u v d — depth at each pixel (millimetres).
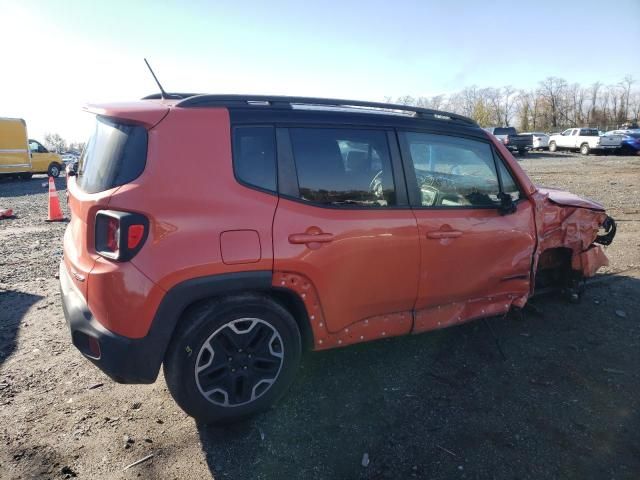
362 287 2982
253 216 2611
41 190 17422
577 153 34594
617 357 3596
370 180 3055
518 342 3830
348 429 2734
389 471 2410
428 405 2965
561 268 4621
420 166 3293
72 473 2389
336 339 3006
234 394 2699
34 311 4555
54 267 6191
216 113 2660
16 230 9000
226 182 2588
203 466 2445
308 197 2818
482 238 3447
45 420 2822
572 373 3359
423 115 3438
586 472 2410
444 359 3547
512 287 3752
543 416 2859
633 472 2408
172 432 2715
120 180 2465
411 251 3121
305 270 2740
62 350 3736
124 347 2398
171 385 2570
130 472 2402
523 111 80875
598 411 2916
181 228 2445
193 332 2516
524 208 3775
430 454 2529
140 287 2375
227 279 2535
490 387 3172
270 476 2377
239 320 2635
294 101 2963
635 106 78688
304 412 2893
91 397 3078
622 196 11844
